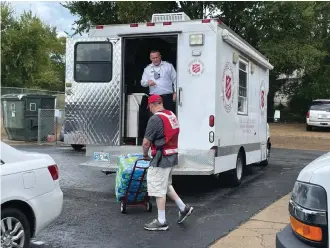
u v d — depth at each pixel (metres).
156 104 5.91
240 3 22.12
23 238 4.40
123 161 6.76
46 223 4.65
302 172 3.13
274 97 29.16
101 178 9.52
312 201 2.89
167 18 7.78
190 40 7.38
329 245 2.80
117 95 7.86
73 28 21.00
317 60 23.64
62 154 13.39
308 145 17.78
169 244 5.23
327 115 22.05
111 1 19.45
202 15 21.88
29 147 15.06
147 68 7.90
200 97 7.37
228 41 7.73
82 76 8.04
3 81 31.12
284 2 21.97
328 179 2.87
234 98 8.30
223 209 6.93
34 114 16.53
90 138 8.02
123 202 6.64
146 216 6.55
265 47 22.14
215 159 7.36
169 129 5.76
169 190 6.02
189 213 6.07
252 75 9.64
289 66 23.95
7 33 30.86
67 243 5.27
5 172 4.24
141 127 8.05
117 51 7.85
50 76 33.94
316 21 25.70
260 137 10.55
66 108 8.12
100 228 5.91
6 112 16.69
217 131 7.44
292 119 28.81
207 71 7.34
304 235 2.92
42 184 4.59
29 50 31.56
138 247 5.13
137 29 7.70
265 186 8.84
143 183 6.56
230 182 8.59
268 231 5.70
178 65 7.48
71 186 8.66
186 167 7.37
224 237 5.49
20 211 4.38
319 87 26.48
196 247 5.12
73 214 6.61
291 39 22.80
